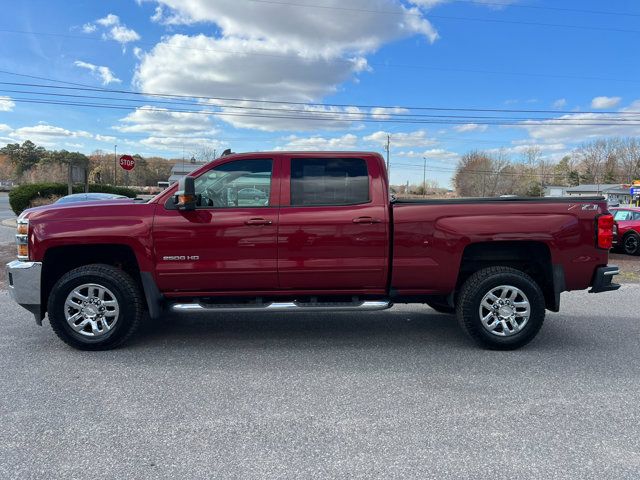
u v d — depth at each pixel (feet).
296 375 13.91
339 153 16.05
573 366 14.69
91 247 15.81
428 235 15.65
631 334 18.24
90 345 15.67
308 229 15.53
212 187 15.85
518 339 15.93
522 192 276.00
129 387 12.96
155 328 18.79
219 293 15.92
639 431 10.61
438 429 10.68
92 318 15.71
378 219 15.64
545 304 16.79
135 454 9.61
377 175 15.92
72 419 11.08
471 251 16.37
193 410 11.59
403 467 9.18
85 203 16.07
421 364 14.85
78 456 9.52
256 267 15.56
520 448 9.87
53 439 10.17
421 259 15.74
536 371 14.25
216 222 15.39
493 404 11.96
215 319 20.22
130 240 15.25
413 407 11.80
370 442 10.11
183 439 10.21
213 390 12.80
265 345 16.70
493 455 9.60
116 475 8.89
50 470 9.03
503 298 15.98
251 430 10.62
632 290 27.25
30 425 10.78
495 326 16.06
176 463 9.30
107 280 15.44
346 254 15.69
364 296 16.60
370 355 15.70
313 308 15.98
